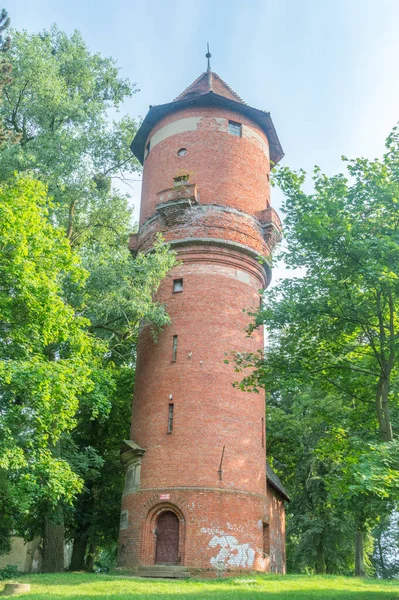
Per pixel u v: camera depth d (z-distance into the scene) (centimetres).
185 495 2281
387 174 1825
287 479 3925
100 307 2366
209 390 2452
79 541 3108
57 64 3047
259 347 2664
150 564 2250
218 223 2719
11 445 1680
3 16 2788
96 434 3225
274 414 3659
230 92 3203
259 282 2802
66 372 1830
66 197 2750
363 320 1888
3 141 2620
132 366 3500
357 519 1816
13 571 2072
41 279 1894
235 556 2214
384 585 1855
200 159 2856
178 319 2608
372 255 1686
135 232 3341
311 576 2094
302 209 1938
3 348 1856
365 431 2166
